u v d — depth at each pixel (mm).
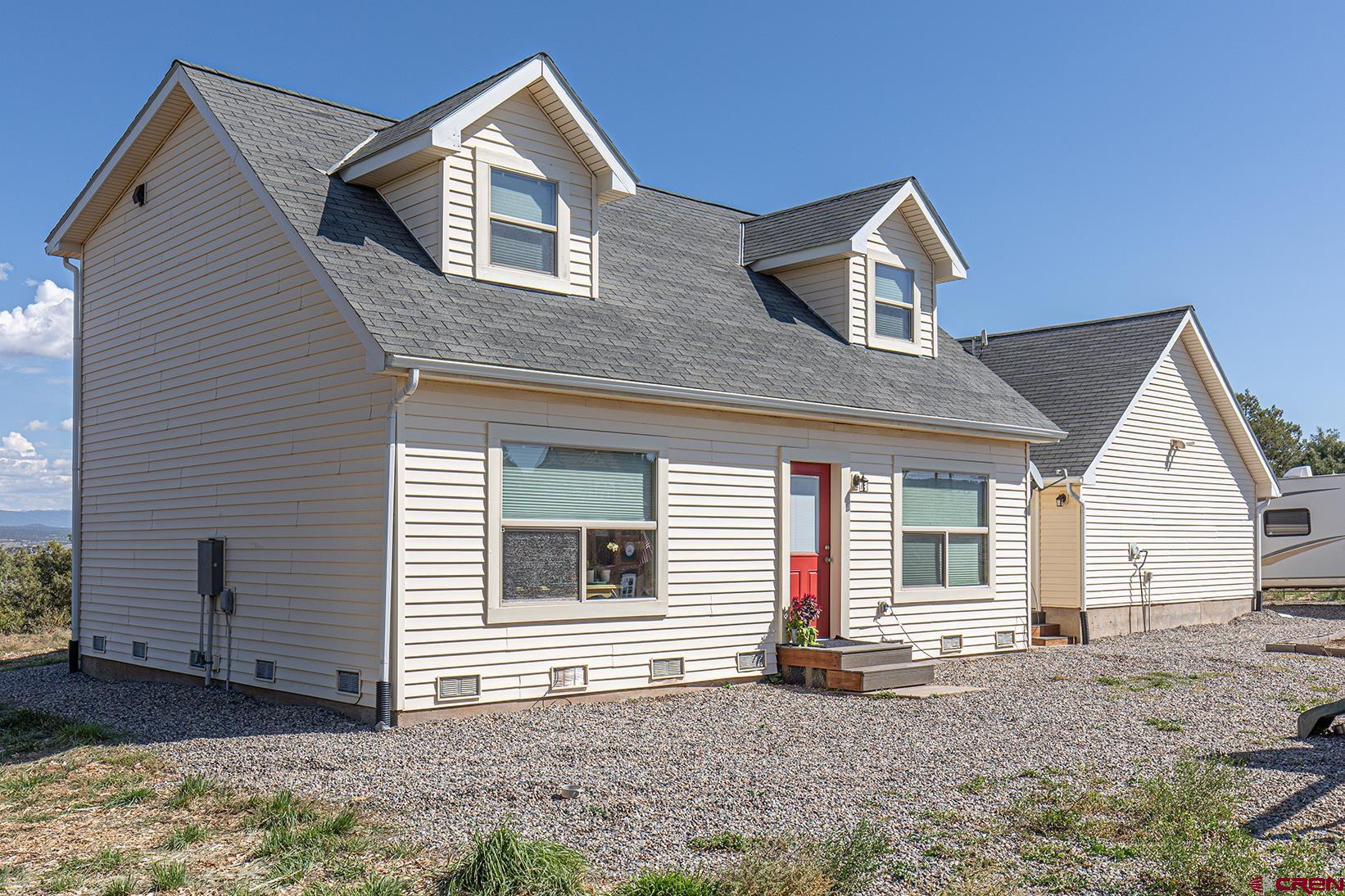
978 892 5309
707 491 12383
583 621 11227
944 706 11000
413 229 11688
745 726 9852
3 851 6312
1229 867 5375
